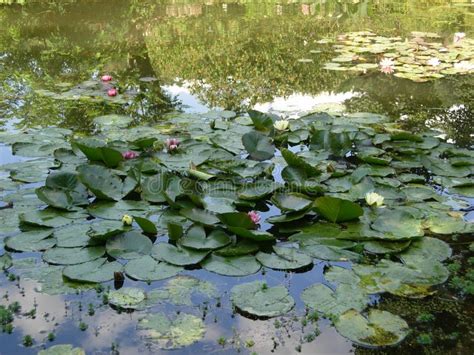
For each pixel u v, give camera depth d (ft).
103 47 24.11
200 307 7.39
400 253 8.73
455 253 8.86
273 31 28.12
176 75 20.24
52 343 6.67
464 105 16.76
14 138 13.37
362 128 14.10
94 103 16.72
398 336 6.82
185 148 12.59
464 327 7.09
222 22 30.50
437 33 27.02
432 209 10.12
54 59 21.97
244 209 10.21
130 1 35.76
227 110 16.12
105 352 6.53
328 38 26.40
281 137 13.43
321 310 7.34
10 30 26.89
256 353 6.52
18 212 9.73
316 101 17.16
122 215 9.64
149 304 7.39
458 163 11.78
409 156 12.53
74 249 8.59
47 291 7.65
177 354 6.50
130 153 11.91
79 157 11.89
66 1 34.45
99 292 7.67
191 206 9.78
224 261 8.41
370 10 34.47
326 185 10.88
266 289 7.72
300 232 9.34
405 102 17.02
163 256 8.41
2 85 18.39
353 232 9.28
